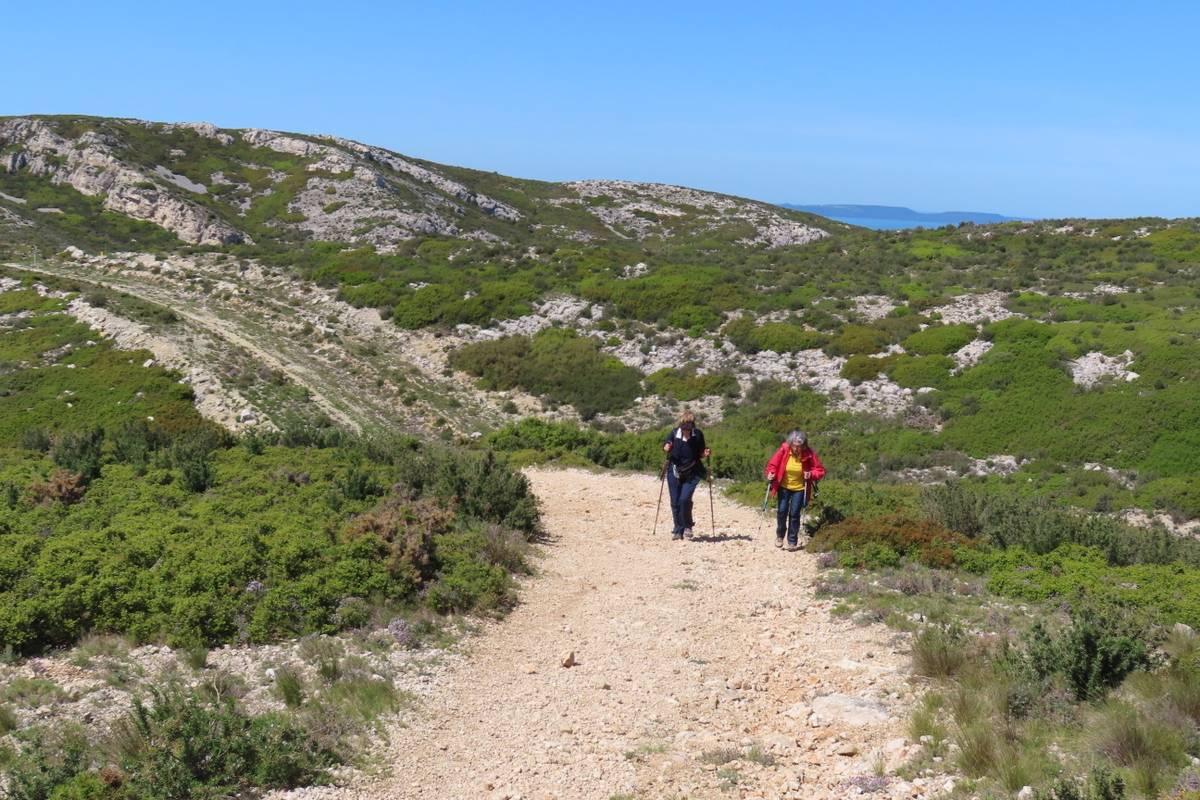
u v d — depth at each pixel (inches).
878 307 1955.0
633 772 265.4
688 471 601.6
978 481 1219.9
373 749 274.8
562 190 5251.0
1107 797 204.2
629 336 1980.8
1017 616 398.0
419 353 2055.9
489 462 660.1
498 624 415.5
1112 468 1216.8
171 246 3166.8
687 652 376.8
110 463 698.8
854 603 434.6
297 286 2544.3
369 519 488.7
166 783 230.8
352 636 374.0
